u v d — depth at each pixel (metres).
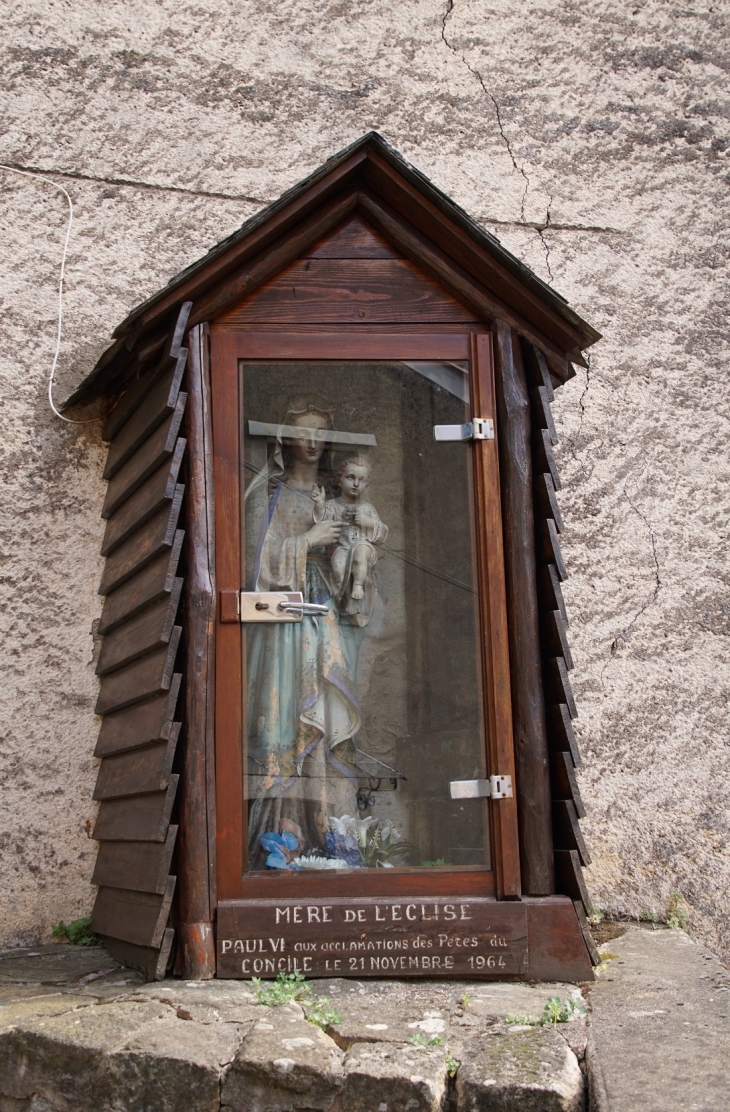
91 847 3.54
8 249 3.84
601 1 4.47
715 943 3.80
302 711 3.04
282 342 3.12
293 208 3.03
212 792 2.90
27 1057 2.48
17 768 3.53
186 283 3.01
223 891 2.87
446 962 2.86
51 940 3.45
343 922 2.86
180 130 4.05
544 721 3.04
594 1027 2.62
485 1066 2.35
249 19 4.20
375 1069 2.31
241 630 3.00
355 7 4.29
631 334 4.23
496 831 2.96
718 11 4.55
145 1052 2.38
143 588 3.13
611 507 4.09
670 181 4.37
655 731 3.94
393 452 3.17
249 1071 2.33
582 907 2.93
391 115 4.24
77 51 4.04
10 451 3.70
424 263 3.17
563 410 4.13
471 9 4.38
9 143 3.92
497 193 4.25
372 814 3.02
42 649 3.61
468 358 3.17
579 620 3.99
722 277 4.33
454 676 3.07
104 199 3.94
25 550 3.65
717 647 4.04
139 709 3.14
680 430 4.18
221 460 3.04
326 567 3.13
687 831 3.88
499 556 3.08
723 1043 2.51
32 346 3.79
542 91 4.36
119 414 3.54
